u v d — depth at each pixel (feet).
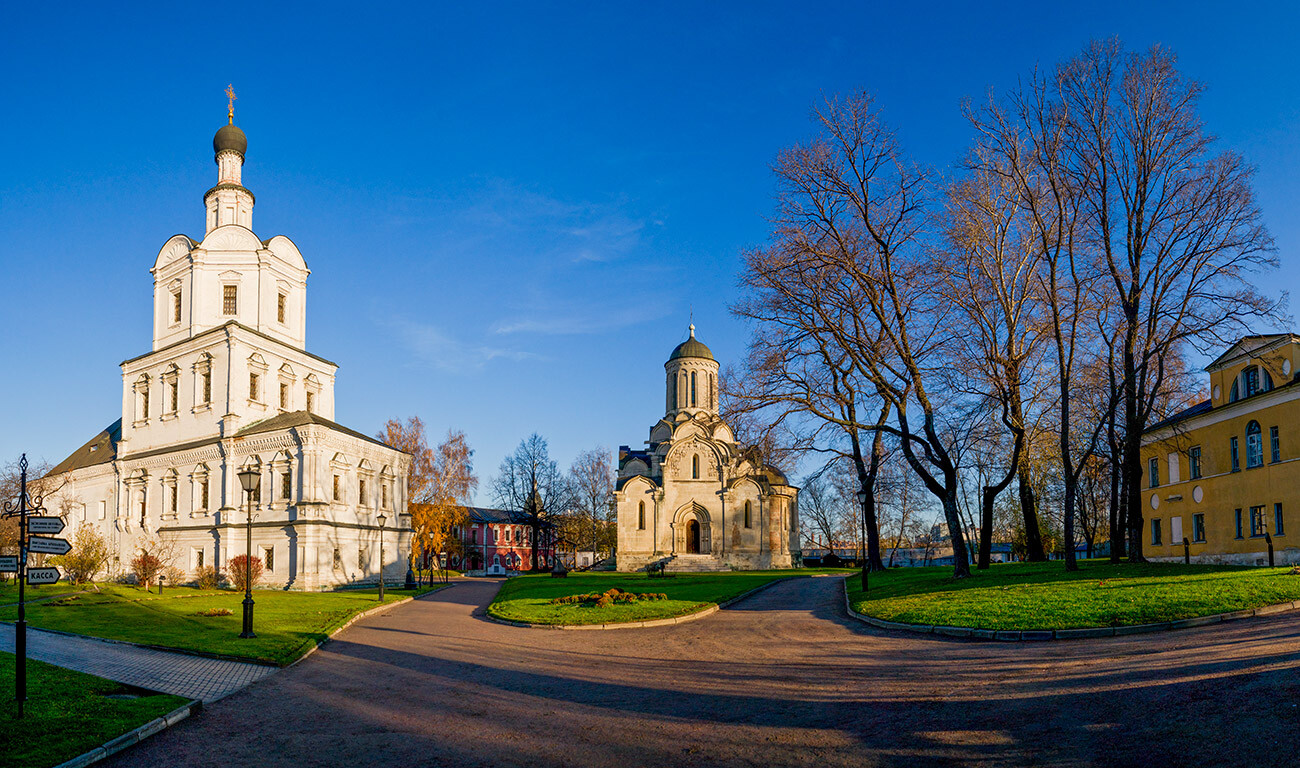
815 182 100.12
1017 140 100.37
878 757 31.42
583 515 305.73
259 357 180.04
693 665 54.03
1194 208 98.78
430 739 37.01
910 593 86.02
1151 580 74.49
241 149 198.29
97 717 39.78
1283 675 35.45
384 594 139.95
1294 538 104.99
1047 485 208.33
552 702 43.93
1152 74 100.07
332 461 169.27
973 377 106.73
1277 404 109.50
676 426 242.99
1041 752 30.48
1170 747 29.48
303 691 49.29
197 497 178.29
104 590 145.18
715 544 233.96
